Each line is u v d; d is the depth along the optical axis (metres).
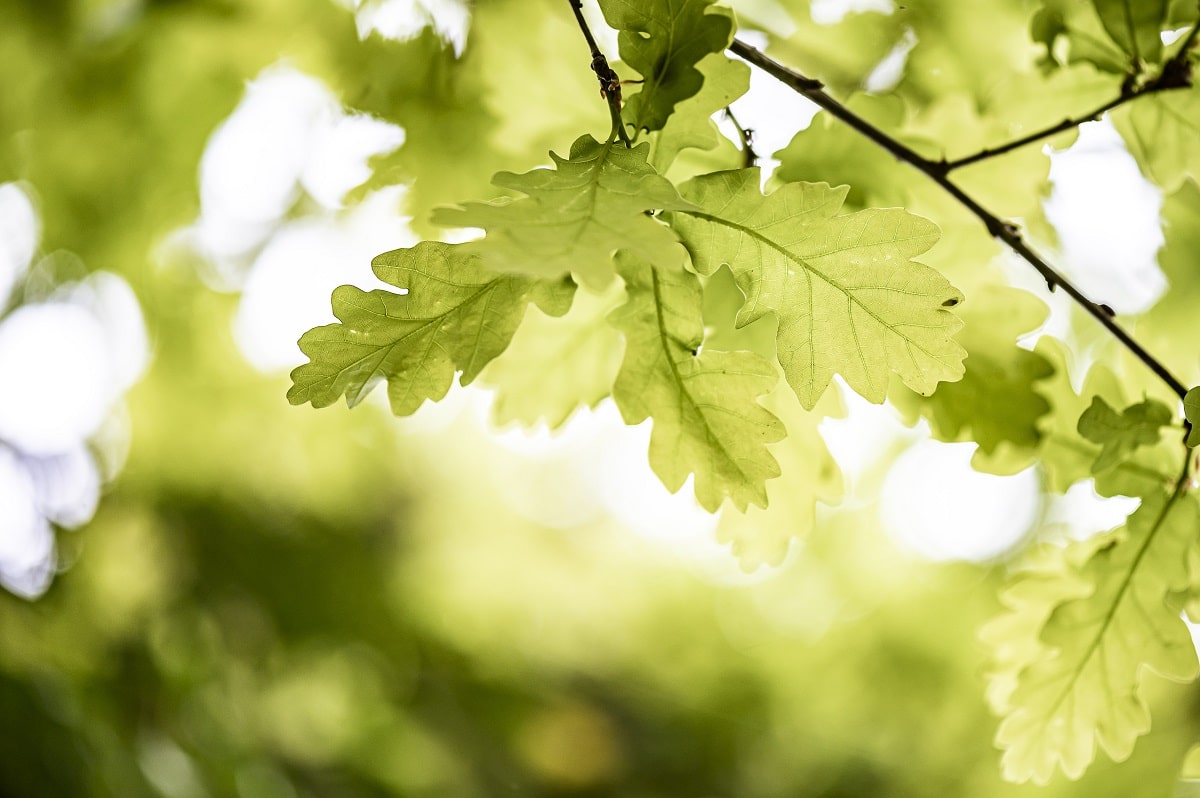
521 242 1.08
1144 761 2.69
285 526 2.82
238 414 2.42
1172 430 1.23
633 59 1.14
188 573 2.64
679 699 4.85
